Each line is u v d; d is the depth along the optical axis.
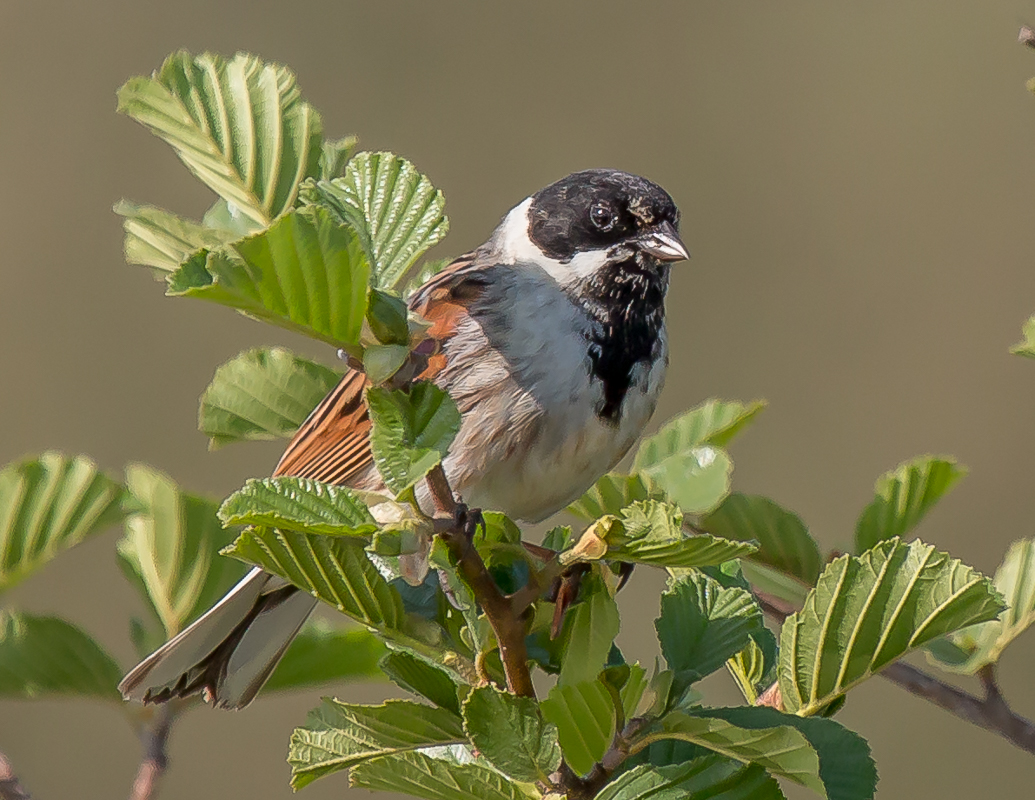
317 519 5.03
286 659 7.59
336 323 4.82
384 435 4.91
